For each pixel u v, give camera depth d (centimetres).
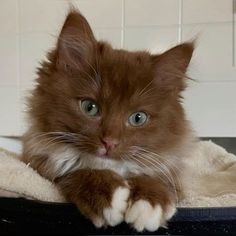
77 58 18
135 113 17
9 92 40
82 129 17
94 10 38
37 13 39
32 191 14
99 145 16
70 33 18
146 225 13
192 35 36
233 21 35
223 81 36
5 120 40
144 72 18
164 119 18
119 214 14
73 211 13
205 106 36
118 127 16
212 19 36
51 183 16
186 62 19
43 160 18
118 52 19
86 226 14
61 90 17
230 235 13
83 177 15
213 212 13
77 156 17
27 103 19
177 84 19
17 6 40
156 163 17
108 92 17
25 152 19
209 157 31
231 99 36
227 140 36
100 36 38
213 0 36
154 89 18
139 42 38
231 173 27
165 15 37
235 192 21
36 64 38
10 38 40
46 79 18
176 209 14
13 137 37
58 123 17
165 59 18
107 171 16
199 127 36
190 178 22
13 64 40
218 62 36
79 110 17
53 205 13
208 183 24
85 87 17
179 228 13
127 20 38
